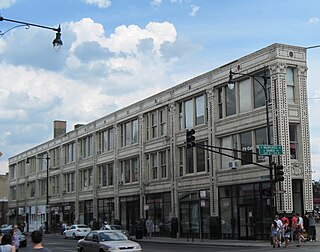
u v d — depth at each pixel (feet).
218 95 135.74
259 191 118.01
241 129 124.77
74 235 175.01
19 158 302.86
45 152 264.72
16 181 305.53
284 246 98.27
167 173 156.97
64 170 237.66
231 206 127.54
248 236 121.08
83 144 221.66
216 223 131.13
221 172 131.44
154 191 163.22
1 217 344.08
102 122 202.39
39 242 32.86
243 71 124.67
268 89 116.88
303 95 116.88
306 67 118.11
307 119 116.37
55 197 246.47
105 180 199.93
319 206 215.10
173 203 151.74
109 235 80.84
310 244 100.78
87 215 213.25
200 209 126.11
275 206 111.14
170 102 156.04
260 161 118.21
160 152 162.50
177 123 153.17
